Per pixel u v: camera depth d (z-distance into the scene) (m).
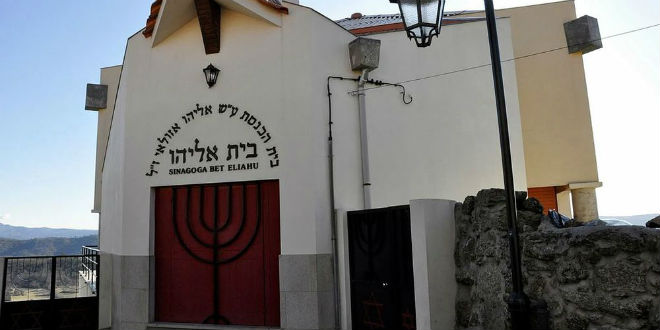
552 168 11.18
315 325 7.10
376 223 6.77
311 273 7.22
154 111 8.38
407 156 8.55
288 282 7.29
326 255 7.36
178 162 8.11
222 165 7.88
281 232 7.46
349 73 8.36
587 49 11.27
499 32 9.41
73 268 9.41
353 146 8.16
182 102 8.25
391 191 8.32
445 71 9.09
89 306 9.23
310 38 7.82
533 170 11.22
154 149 8.27
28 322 8.80
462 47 9.22
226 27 8.25
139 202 8.19
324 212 7.50
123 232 8.17
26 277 8.97
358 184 8.12
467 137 8.92
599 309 3.55
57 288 9.13
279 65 7.89
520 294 3.70
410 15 4.85
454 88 9.05
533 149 11.27
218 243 7.85
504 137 3.96
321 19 8.07
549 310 4.00
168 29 8.36
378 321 6.59
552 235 4.07
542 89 11.42
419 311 5.37
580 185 11.02
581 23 11.25
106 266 9.26
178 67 8.39
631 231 3.41
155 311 7.95
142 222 8.10
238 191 7.88
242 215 7.79
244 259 7.71
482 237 4.98
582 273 3.70
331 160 7.72
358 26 11.23
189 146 8.10
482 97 9.11
